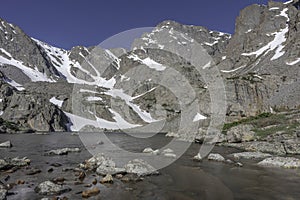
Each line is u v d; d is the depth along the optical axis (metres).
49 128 94.12
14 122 91.00
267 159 24.98
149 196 14.12
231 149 35.50
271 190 15.50
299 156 28.08
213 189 15.66
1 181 16.11
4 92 101.06
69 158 26.61
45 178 17.42
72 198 13.30
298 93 60.72
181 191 15.16
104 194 14.19
